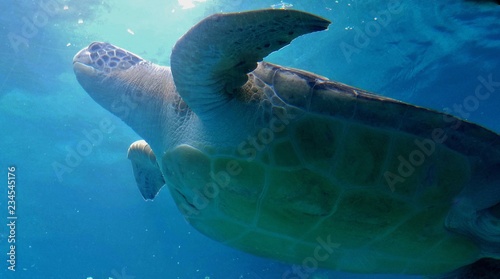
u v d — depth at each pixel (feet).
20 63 36.40
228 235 9.33
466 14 33.27
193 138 8.64
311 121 7.61
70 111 46.55
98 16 29.73
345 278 48.85
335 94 7.64
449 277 9.66
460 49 40.50
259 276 71.46
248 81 8.38
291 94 7.84
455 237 8.11
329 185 7.52
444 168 7.50
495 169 7.40
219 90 7.91
